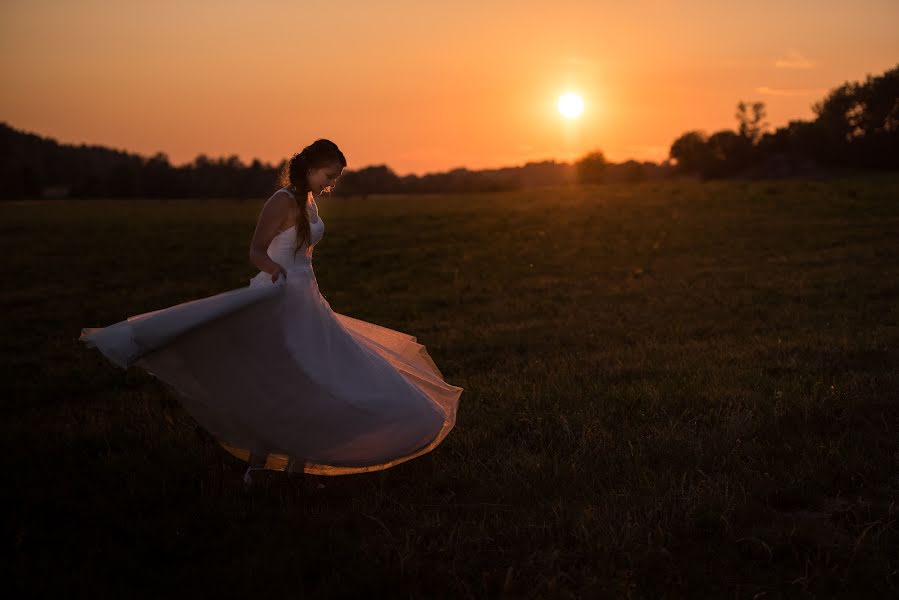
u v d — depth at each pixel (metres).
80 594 3.62
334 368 4.80
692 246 19.78
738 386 6.86
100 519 4.55
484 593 3.57
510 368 8.43
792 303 11.48
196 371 4.64
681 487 4.47
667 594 3.51
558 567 3.62
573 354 9.01
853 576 3.58
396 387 4.90
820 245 18.39
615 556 3.76
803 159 115.62
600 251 20.09
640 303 12.68
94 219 38.25
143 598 3.61
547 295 14.10
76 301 15.23
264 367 4.68
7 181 107.50
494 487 4.86
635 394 6.71
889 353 7.67
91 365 9.30
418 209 38.91
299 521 4.42
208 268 19.78
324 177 4.85
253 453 4.80
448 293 15.02
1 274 19.34
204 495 4.86
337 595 3.59
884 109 108.94
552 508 4.38
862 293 11.83
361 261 20.09
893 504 4.27
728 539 4.00
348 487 5.00
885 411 5.80
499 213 32.78
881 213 23.73
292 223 4.80
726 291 13.10
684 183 48.16
